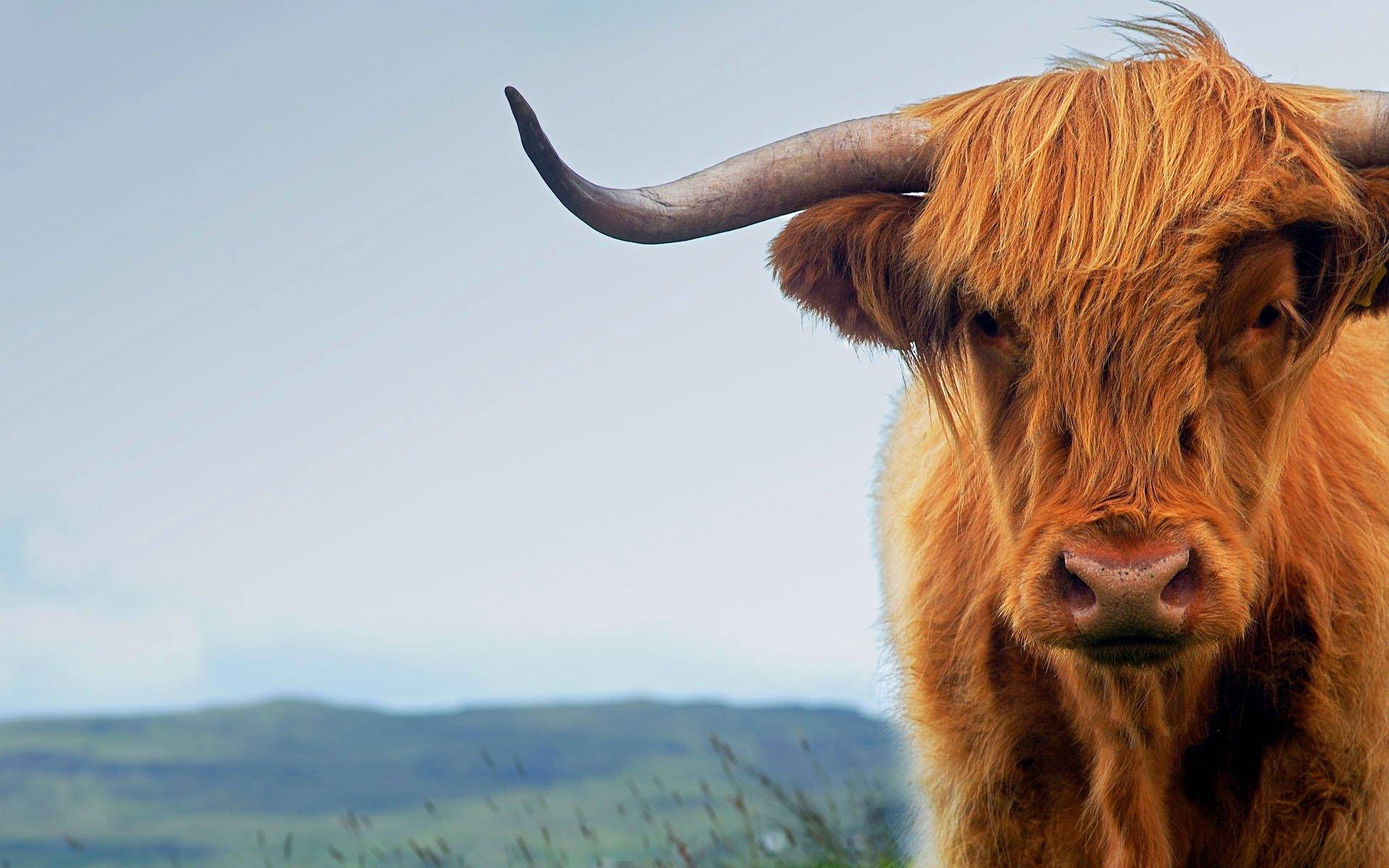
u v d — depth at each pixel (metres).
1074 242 4.56
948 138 5.02
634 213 4.96
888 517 6.75
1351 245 4.70
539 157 4.66
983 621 5.57
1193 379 4.48
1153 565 4.29
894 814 7.01
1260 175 4.57
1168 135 4.63
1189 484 4.51
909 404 6.84
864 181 5.20
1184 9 5.28
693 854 8.96
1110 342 4.50
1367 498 5.50
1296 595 5.20
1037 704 5.51
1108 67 4.97
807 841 8.57
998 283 4.66
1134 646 4.39
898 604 6.22
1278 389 4.86
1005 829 5.59
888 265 5.17
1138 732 5.15
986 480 5.58
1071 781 5.52
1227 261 4.56
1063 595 4.45
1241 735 5.30
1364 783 5.23
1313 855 5.24
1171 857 5.34
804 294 5.44
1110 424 4.51
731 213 5.15
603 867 9.30
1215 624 4.37
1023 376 4.82
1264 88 4.81
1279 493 5.15
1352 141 4.81
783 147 5.22
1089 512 4.46
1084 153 4.66
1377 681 5.30
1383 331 5.98
